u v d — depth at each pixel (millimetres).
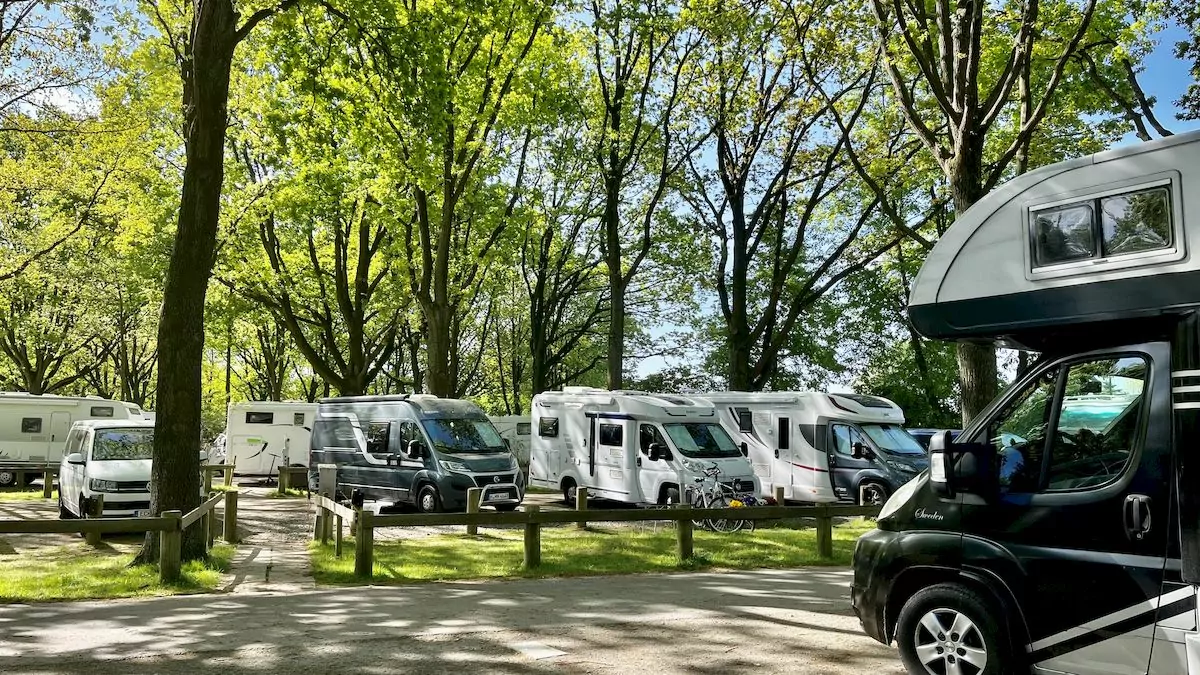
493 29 22734
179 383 11633
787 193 31016
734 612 8703
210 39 11766
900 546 6086
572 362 47000
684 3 24531
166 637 7367
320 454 21266
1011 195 5762
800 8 18578
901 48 17281
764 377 31672
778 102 26812
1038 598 5348
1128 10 19219
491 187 27297
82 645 7051
